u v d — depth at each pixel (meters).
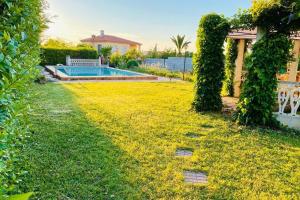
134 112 7.09
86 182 3.28
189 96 10.23
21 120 2.10
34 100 7.47
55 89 10.59
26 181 3.14
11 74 1.59
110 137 4.94
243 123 6.36
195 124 6.25
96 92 10.45
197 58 7.62
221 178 3.66
